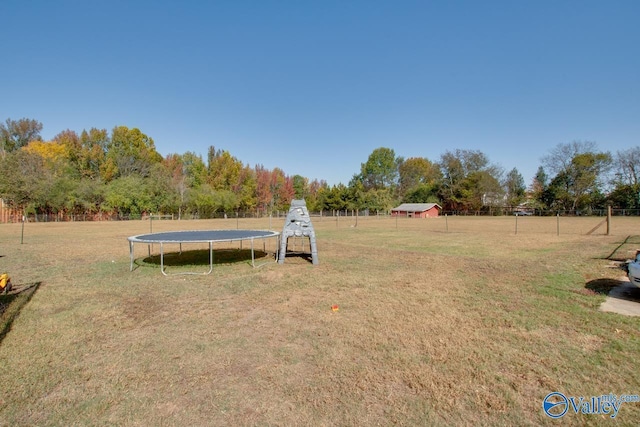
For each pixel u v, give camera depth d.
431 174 69.06
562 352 3.57
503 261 9.38
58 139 46.72
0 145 46.72
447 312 4.90
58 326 4.44
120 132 50.59
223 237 8.57
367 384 2.97
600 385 2.94
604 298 5.52
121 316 4.84
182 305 5.36
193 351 3.67
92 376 3.15
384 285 6.62
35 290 6.32
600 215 42.44
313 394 2.83
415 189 63.59
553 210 46.75
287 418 2.52
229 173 55.09
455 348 3.68
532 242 14.34
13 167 34.62
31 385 2.98
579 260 9.31
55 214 37.28
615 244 13.07
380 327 4.32
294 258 10.16
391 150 75.56
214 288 6.45
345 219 42.28
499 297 5.67
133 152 50.75
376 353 3.57
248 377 3.12
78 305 5.38
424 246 13.20
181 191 46.16
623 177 42.59
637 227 23.02
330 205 59.44
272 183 63.69
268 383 3.01
